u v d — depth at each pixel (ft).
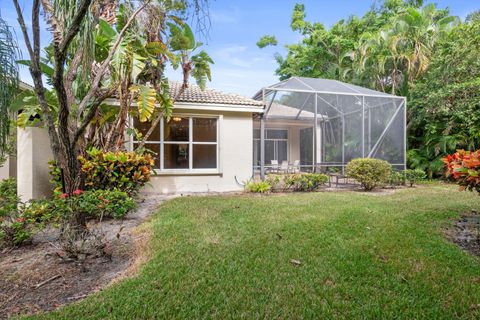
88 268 12.57
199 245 14.89
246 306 9.39
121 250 14.62
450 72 46.75
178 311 9.18
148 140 35.42
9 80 16.26
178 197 30.86
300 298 9.84
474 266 12.41
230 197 30.58
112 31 24.13
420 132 56.13
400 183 42.32
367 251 14.02
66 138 15.72
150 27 25.39
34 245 15.61
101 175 25.11
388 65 61.21
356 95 42.04
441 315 8.91
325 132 50.14
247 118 38.70
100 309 9.22
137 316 8.89
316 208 23.76
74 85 23.72
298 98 43.01
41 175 23.77
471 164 14.90
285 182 35.65
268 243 15.10
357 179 36.65
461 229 18.42
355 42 74.13
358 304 9.49
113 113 29.09
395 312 9.04
